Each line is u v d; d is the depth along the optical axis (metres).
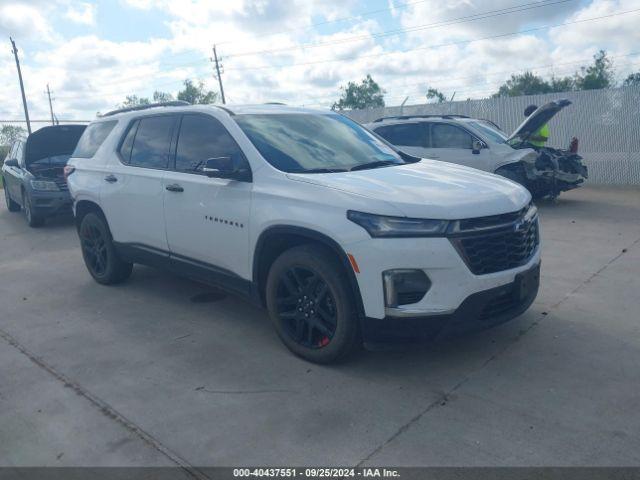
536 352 4.41
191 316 5.58
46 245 9.45
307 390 3.99
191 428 3.59
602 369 4.11
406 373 4.16
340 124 5.64
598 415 3.52
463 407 3.67
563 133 14.90
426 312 3.77
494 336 4.73
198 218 5.05
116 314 5.73
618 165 14.24
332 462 3.18
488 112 16.11
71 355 4.79
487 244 3.95
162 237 5.54
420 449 3.25
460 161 11.00
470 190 4.16
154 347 4.87
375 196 3.94
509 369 4.16
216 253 4.97
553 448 3.21
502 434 3.36
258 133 4.91
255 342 4.88
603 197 12.04
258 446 3.36
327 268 4.07
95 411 3.85
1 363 4.69
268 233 4.40
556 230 8.74
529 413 3.57
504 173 10.55
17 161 11.84
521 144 10.84
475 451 3.21
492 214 3.96
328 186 4.16
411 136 11.61
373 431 3.45
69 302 6.20
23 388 4.23
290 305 4.49
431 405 3.71
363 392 3.92
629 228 8.67
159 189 5.45
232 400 3.91
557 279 6.22
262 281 4.69
